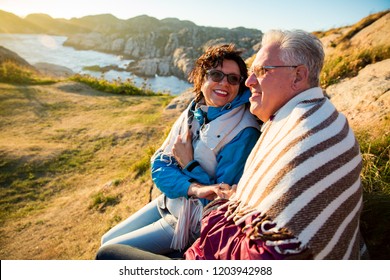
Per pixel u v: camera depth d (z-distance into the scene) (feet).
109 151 24.73
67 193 18.70
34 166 21.90
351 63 16.24
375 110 10.47
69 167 22.22
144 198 13.94
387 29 19.53
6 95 38.19
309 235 3.27
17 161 22.27
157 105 36.96
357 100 12.02
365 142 8.43
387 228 5.59
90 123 31.35
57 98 39.81
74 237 13.12
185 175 6.38
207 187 5.80
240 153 5.98
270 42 4.56
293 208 3.35
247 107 6.30
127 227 7.29
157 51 390.01
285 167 3.57
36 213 16.39
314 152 3.53
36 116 33.09
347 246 3.67
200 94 6.94
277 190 3.53
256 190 3.87
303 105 4.16
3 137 27.17
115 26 568.41
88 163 22.89
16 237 14.19
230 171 5.93
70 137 27.78
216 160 6.19
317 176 3.43
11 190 18.89
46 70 159.84
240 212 4.06
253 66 4.79
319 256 3.35
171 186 6.37
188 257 4.76
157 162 6.96
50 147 25.17
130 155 23.67
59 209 16.24
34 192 18.88
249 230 3.73
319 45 4.37
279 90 4.55
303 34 4.36
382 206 5.96
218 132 6.07
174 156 6.61
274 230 3.40
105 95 44.14
